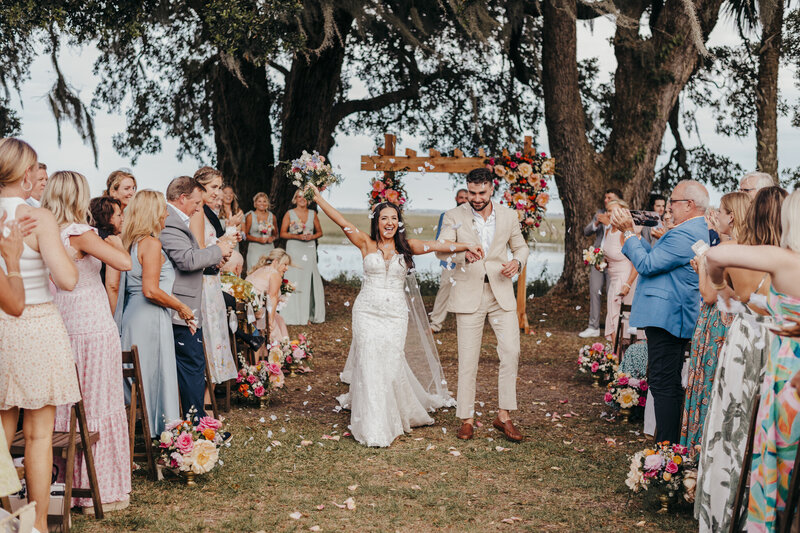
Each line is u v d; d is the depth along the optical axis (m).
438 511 4.05
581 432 5.78
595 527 3.85
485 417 6.23
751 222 3.42
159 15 10.02
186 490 4.28
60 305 3.88
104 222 4.23
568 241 13.45
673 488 4.01
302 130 13.01
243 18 9.12
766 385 3.02
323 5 9.58
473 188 5.52
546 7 12.55
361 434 5.35
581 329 10.96
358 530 3.77
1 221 3.08
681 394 4.83
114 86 15.55
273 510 4.01
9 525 2.63
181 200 5.00
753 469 3.07
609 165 13.19
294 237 10.73
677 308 4.70
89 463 3.74
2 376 3.28
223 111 13.44
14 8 8.75
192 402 5.01
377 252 5.52
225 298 6.62
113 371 3.96
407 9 11.31
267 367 6.48
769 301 3.04
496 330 5.61
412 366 6.54
